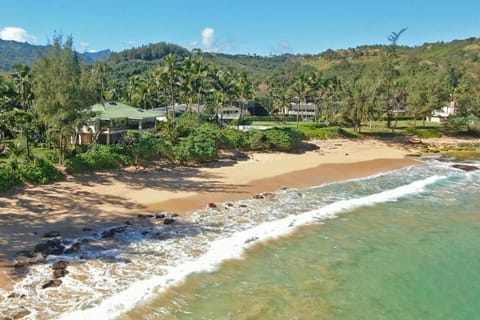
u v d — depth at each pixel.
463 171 39.69
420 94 69.88
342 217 23.12
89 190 25.31
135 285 13.83
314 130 59.16
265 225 20.83
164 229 19.62
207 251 17.20
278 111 106.44
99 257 15.96
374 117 63.56
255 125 78.44
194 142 37.66
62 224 19.38
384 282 15.39
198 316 12.43
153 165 33.66
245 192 28.02
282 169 36.47
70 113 29.19
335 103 70.38
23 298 12.52
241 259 16.72
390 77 69.44
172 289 13.88
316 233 20.30
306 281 15.14
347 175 36.28
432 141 62.56
